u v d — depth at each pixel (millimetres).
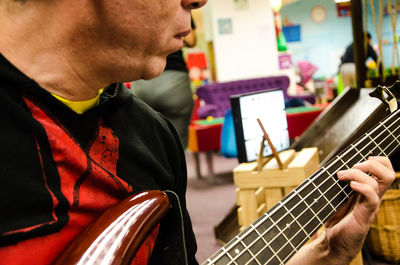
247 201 1476
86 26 537
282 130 1621
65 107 571
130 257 563
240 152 1529
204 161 6914
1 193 490
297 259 918
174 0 575
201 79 9031
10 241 489
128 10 539
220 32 8008
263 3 8203
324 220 783
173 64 2980
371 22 11734
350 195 837
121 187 637
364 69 3330
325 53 13859
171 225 688
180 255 689
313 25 13805
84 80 584
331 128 2062
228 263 650
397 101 1046
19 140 519
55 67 562
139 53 581
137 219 589
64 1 527
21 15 538
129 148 688
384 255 2469
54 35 544
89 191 597
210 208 4020
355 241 846
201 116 7121
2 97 511
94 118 632
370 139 941
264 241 698
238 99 1503
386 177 842
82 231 566
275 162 1500
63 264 519
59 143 555
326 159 1741
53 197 537
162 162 780
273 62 8359
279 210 743
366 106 2039
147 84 2949
